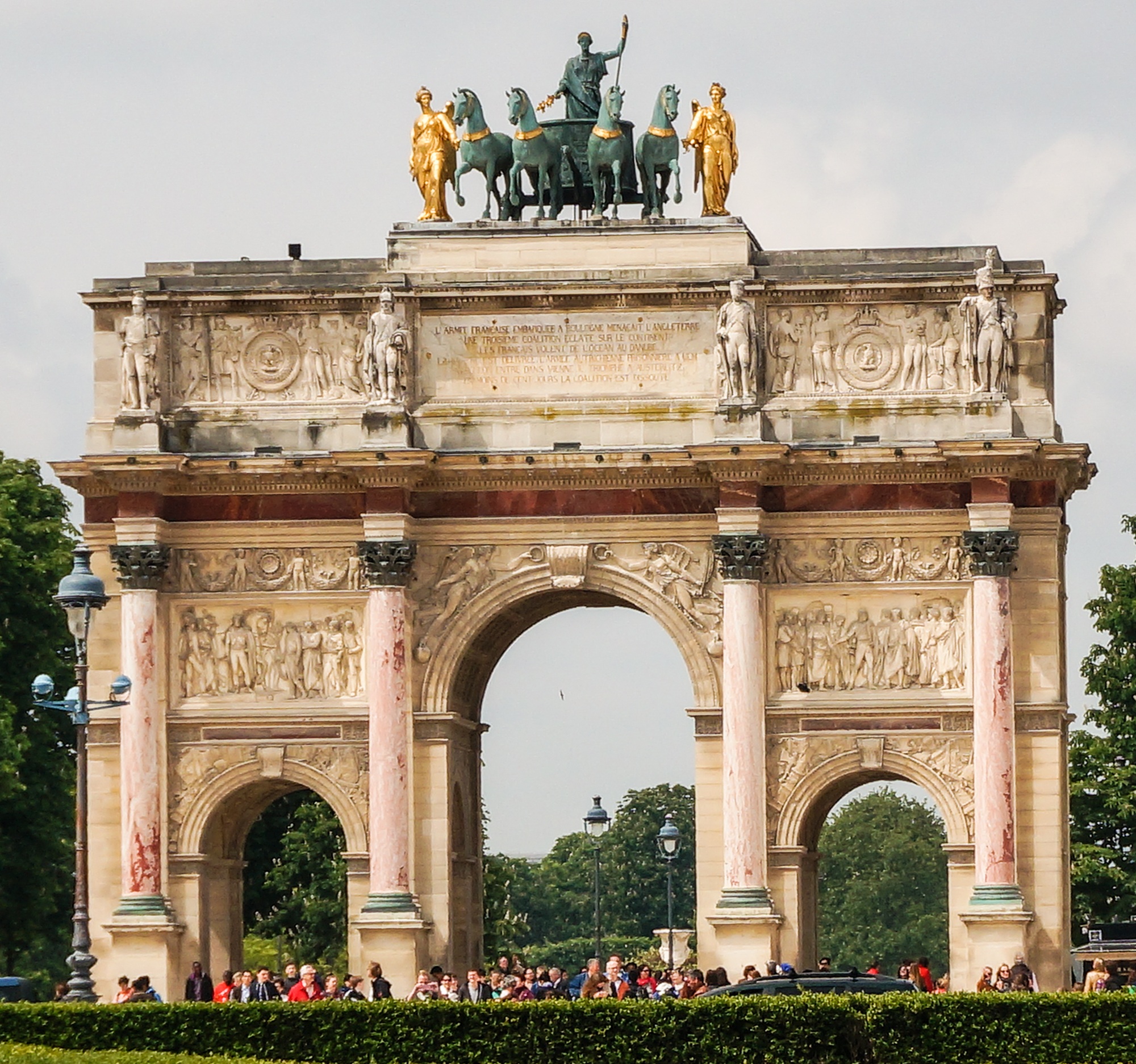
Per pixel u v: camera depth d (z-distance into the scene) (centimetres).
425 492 12256
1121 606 15488
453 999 10000
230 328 12369
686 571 12156
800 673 12125
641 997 10319
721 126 12381
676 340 12250
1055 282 12156
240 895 12775
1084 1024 9219
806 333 12219
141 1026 9238
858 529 12131
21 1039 9206
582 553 12175
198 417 12312
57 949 18788
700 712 12106
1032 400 12125
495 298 12269
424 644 12206
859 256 12300
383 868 12000
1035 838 11969
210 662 12275
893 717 12069
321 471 12144
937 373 12169
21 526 15262
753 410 12012
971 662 12025
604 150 12394
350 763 12212
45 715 15138
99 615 12306
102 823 12238
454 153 12544
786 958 11994
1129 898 15362
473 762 12825
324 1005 9256
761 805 11969
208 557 12325
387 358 12138
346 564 12269
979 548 11938
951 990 11756
